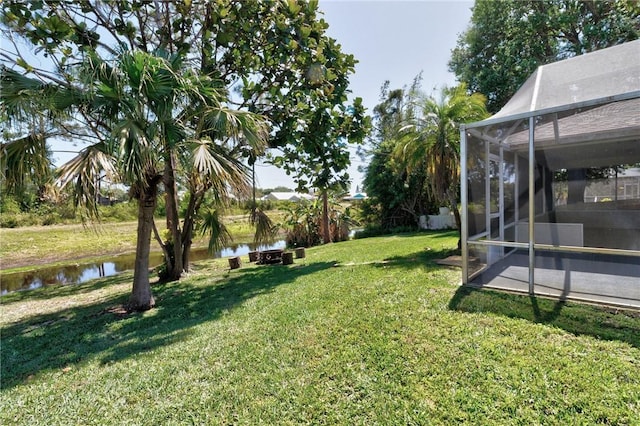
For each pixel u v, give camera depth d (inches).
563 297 149.3
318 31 243.1
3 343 167.6
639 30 367.9
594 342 110.0
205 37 245.4
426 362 106.5
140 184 199.0
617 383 88.1
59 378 122.2
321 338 133.0
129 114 167.0
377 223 641.0
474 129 183.5
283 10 234.4
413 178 571.2
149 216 219.3
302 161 319.3
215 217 314.0
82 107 173.8
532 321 129.5
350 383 99.9
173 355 132.7
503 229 215.8
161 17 261.7
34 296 305.0
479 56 508.1
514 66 437.1
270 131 264.7
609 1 385.4
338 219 601.6
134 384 111.8
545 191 269.3
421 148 291.9
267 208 324.2
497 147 213.2
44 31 183.2
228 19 241.6
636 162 236.8
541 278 175.9
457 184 288.4
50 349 154.6
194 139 184.1
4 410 101.9
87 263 532.7
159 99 172.4
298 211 626.5
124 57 161.5
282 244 674.2
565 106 143.3
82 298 276.8
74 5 218.5
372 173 623.5
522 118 157.5
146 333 165.2
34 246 622.8
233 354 127.6
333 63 258.2
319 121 281.0
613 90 156.3
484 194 195.6
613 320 124.3
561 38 454.6
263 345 132.9
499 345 112.7
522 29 441.4
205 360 125.1
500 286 170.6
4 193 178.4
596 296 146.1
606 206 252.8
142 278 217.9
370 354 115.5
